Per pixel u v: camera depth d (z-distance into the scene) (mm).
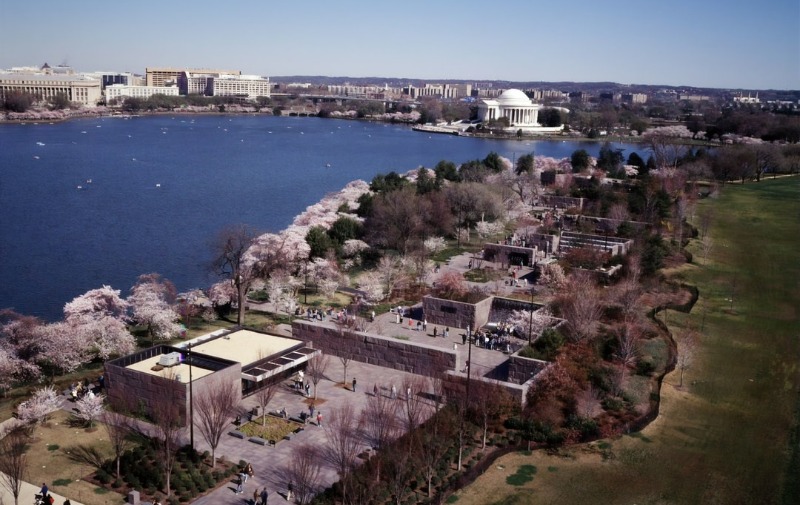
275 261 139125
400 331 121062
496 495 69500
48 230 197375
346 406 89312
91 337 103750
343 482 66062
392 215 175750
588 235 174500
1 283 149500
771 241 180625
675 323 119625
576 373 89625
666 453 78062
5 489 69312
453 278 137125
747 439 81562
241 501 68438
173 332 115562
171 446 74812
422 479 72250
